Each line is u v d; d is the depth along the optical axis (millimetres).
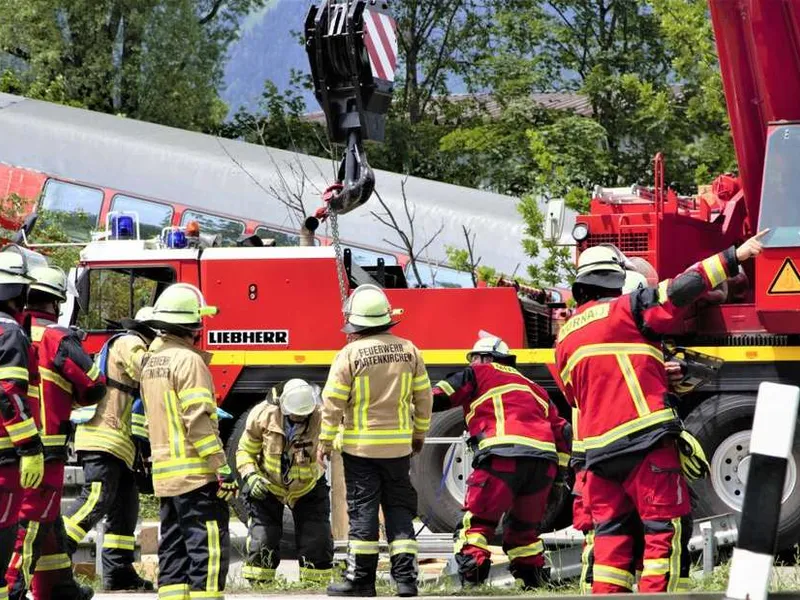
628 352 18156
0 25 82625
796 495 26797
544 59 83812
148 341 23984
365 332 22703
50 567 20406
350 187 24625
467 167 81250
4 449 17844
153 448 19891
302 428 24719
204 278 30672
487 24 87688
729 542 26094
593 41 82688
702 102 66688
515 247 48719
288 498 24781
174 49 85750
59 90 82875
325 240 50188
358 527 22422
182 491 19625
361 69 24281
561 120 73750
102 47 83812
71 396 20094
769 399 9828
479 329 29922
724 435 27984
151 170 53156
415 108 89062
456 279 48938
